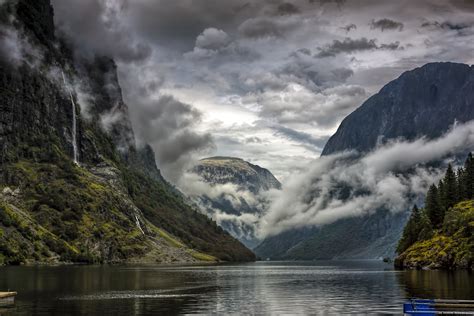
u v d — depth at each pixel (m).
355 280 181.38
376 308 93.44
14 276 178.50
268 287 148.25
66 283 148.38
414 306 83.81
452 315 80.75
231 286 151.00
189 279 183.88
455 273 187.38
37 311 87.00
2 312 85.62
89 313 85.12
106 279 171.62
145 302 102.06
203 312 88.19
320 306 97.31
